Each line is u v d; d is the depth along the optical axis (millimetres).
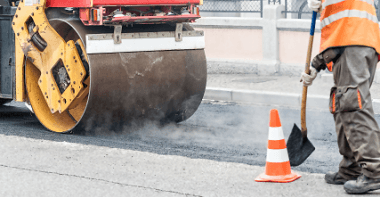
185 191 4488
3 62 7207
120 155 5633
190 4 6852
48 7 6586
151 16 6414
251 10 12344
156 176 4922
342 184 4465
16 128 7004
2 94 7289
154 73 6688
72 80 6434
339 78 4152
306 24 10945
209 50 12320
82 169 5164
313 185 4500
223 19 11930
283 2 11625
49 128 6844
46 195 4484
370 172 4086
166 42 6797
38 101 7074
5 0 7363
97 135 6668
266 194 4336
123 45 6418
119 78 6387
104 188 4625
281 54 11523
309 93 8984
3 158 5555
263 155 5637
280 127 4648
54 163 5363
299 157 4664
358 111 4035
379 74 9961
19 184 4762
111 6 6289
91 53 6188
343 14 4109
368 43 4062
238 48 11945
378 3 10531
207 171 5031
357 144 4078
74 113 7004
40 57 6707
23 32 6746
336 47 4117
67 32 6746
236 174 4906
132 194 4457
